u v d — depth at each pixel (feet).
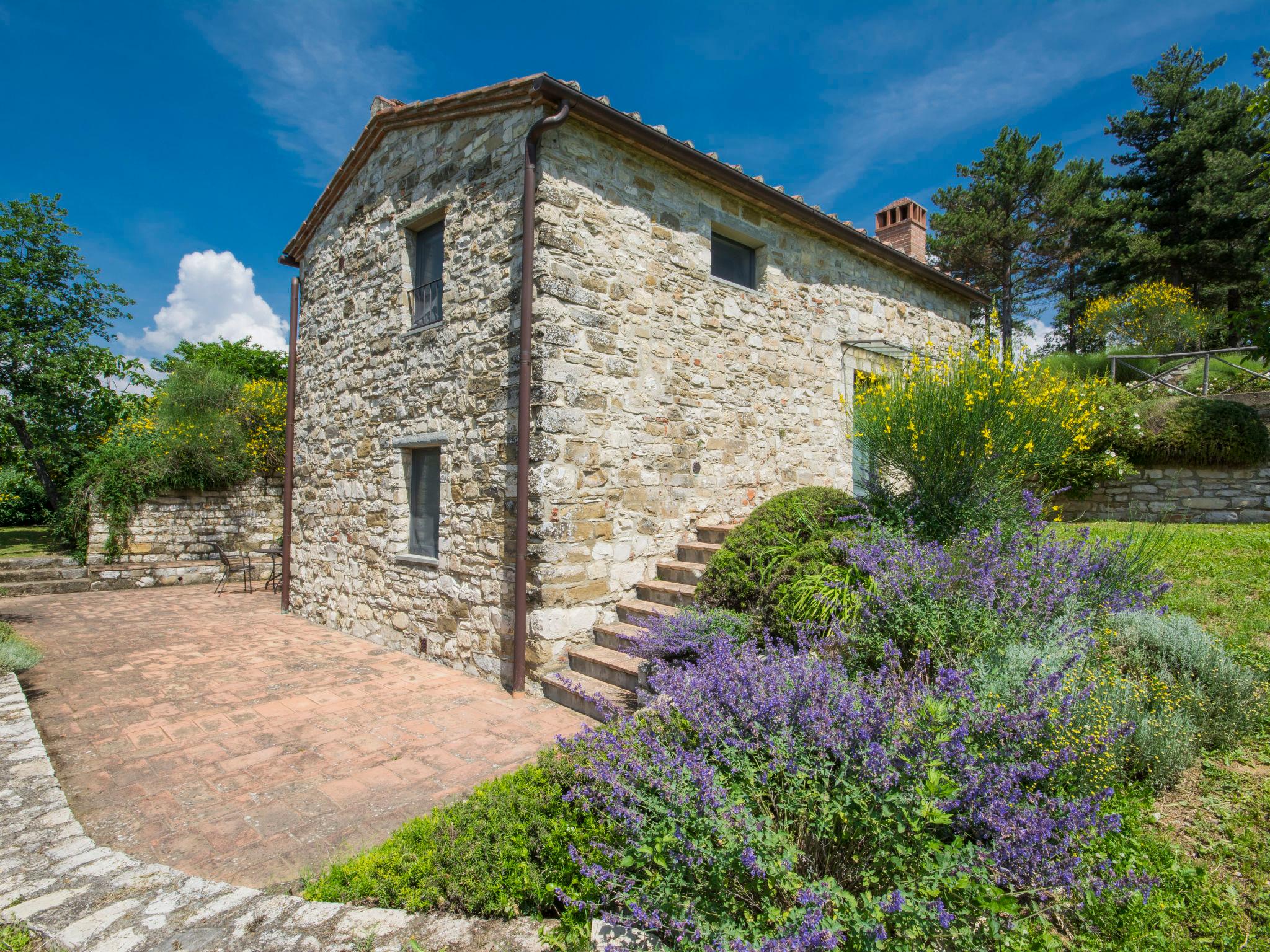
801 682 7.59
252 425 39.19
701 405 20.01
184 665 19.04
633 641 14.56
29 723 13.32
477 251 18.22
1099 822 6.28
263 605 29.48
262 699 15.88
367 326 23.32
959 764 6.27
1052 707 7.47
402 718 14.43
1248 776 8.55
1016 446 14.60
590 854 7.06
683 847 5.92
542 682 15.70
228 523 37.22
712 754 7.39
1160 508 26.78
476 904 7.20
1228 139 53.72
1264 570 15.17
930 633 10.43
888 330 27.58
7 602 29.76
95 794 10.94
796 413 23.34
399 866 7.71
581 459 16.51
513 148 17.11
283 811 10.33
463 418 18.53
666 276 19.02
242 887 8.07
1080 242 61.00
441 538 19.24
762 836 5.80
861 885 6.17
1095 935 6.24
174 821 10.02
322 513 25.84
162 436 36.27
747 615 13.55
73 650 20.98
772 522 15.84
